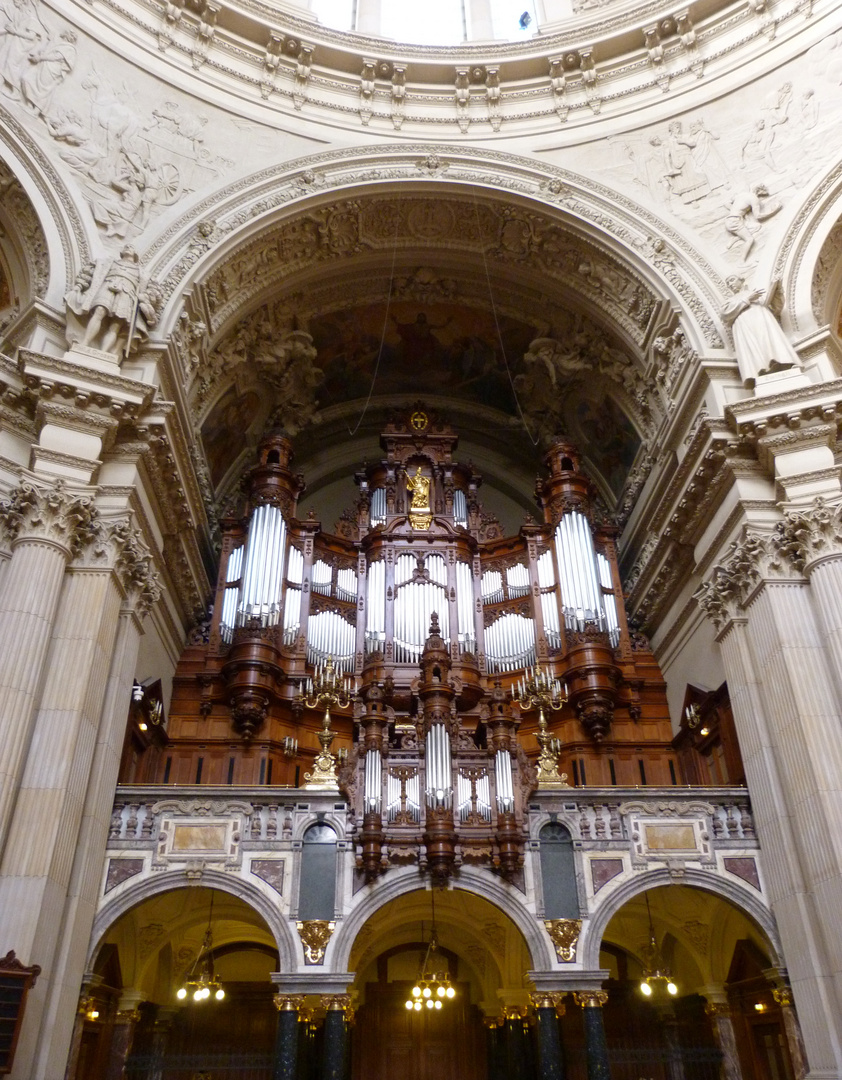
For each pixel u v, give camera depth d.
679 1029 13.30
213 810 10.68
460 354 18.98
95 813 9.98
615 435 17.58
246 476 17.08
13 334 11.80
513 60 16.12
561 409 18.70
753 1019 11.94
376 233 16.20
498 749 11.01
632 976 14.03
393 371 19.47
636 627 16.69
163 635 14.13
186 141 14.56
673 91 15.52
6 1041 7.88
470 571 17.02
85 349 11.48
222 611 15.66
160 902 11.81
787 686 10.48
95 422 11.08
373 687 11.58
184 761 14.30
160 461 12.07
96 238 12.72
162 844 10.42
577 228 15.04
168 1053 13.25
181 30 15.16
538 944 10.16
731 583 11.86
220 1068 12.14
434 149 15.71
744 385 12.53
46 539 10.21
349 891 10.31
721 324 13.32
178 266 13.39
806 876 9.98
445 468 18.31
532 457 20.36
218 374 15.92
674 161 15.05
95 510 10.77
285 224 14.93
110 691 10.70
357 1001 12.91
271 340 16.95
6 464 10.72
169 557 13.77
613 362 16.50
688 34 15.51
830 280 13.42
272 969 14.26
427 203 15.79
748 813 11.20
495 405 19.98
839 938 9.24
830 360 12.33
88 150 13.30
